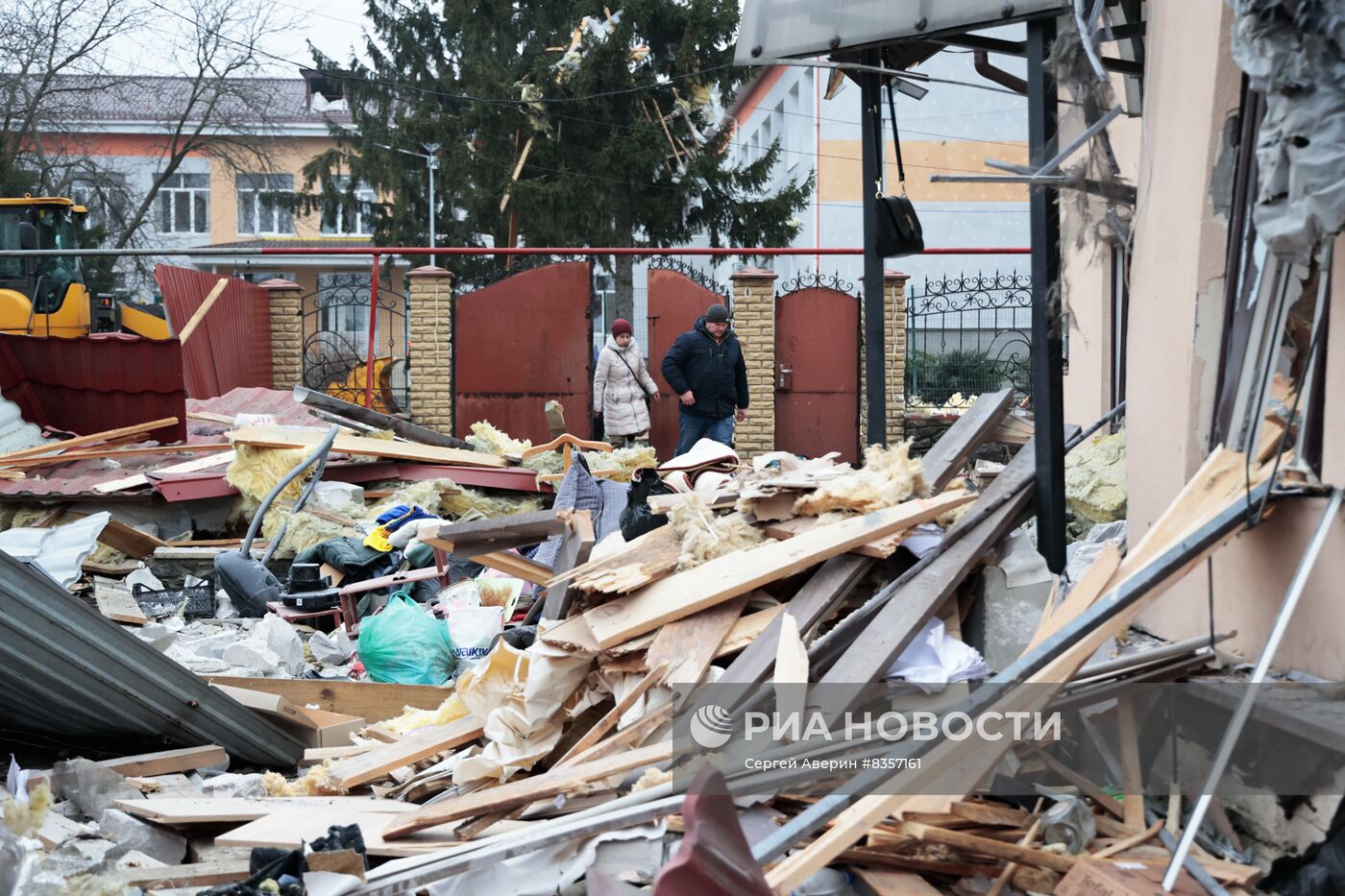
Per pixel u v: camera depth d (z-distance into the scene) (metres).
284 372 18.34
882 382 5.17
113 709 4.45
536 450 10.98
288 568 8.88
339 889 2.99
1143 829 3.07
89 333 14.85
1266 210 2.81
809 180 26.30
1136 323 4.08
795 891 2.83
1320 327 3.09
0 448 11.02
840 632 3.61
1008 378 18.75
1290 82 2.69
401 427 10.95
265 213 40.50
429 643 6.06
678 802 3.07
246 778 4.20
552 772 3.44
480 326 16.08
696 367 12.58
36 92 30.11
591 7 26.19
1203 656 3.33
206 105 35.75
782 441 16.95
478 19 28.02
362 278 30.81
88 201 34.19
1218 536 3.00
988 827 3.03
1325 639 3.06
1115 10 4.62
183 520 9.68
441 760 4.20
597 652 3.67
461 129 27.27
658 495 5.02
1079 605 3.19
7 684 4.27
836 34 4.84
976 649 3.81
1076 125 4.34
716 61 25.81
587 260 16.12
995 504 3.99
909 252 5.19
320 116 40.97
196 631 7.17
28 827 3.40
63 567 6.98
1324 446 3.09
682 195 25.97
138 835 3.64
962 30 4.45
